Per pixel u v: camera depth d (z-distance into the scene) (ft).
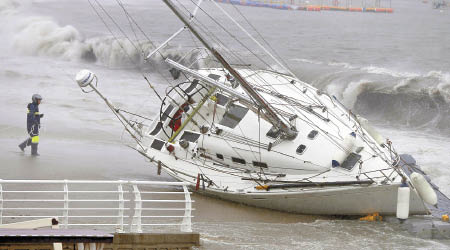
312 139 103.30
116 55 293.43
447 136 159.84
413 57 276.41
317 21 438.40
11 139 139.44
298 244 80.02
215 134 109.81
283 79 127.75
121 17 434.71
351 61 269.23
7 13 423.64
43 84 206.90
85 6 504.43
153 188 109.29
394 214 94.38
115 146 138.72
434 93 192.34
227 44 310.24
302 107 114.42
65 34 324.80
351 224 92.94
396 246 82.17
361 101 207.51
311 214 97.55
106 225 79.71
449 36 344.08
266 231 85.71
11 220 79.87
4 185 103.65
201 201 102.37
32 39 320.50
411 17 457.68
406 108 189.06
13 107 171.01
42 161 121.90
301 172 100.12
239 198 100.48
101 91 196.03
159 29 369.91
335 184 93.91
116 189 105.91
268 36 346.95
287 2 565.53
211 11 481.05
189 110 121.49
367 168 97.19
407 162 111.65
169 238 67.56
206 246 74.79
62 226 69.67
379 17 469.57
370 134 113.29
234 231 84.43
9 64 268.41
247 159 105.09
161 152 114.32
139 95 191.93
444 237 88.02
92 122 157.89
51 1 517.14
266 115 103.76
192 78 127.13
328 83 224.53
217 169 107.34
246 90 101.50
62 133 146.41
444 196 104.99
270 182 99.76
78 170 116.47
